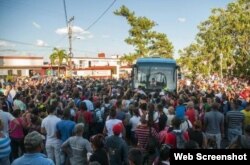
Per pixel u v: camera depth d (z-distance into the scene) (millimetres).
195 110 11742
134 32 53875
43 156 5320
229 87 28141
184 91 17531
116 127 7918
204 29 54656
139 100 13133
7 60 94562
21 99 14047
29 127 10195
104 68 67812
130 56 54312
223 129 11266
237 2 51188
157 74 21438
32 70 93500
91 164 5199
